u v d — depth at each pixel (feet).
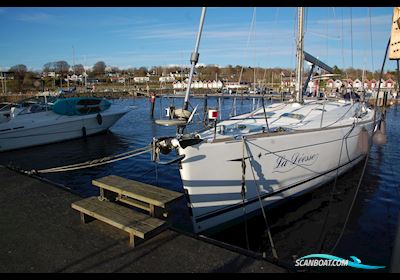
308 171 21.72
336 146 23.35
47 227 12.90
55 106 55.21
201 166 15.92
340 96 36.58
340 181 27.53
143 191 12.75
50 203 15.56
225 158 16.70
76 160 43.65
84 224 13.11
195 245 11.32
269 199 19.67
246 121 23.13
